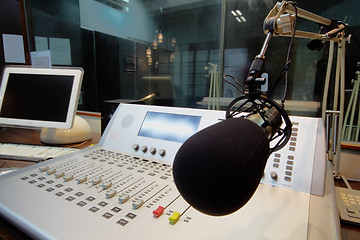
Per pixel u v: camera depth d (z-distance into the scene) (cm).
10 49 164
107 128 74
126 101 113
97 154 64
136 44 236
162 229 32
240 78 186
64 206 38
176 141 60
